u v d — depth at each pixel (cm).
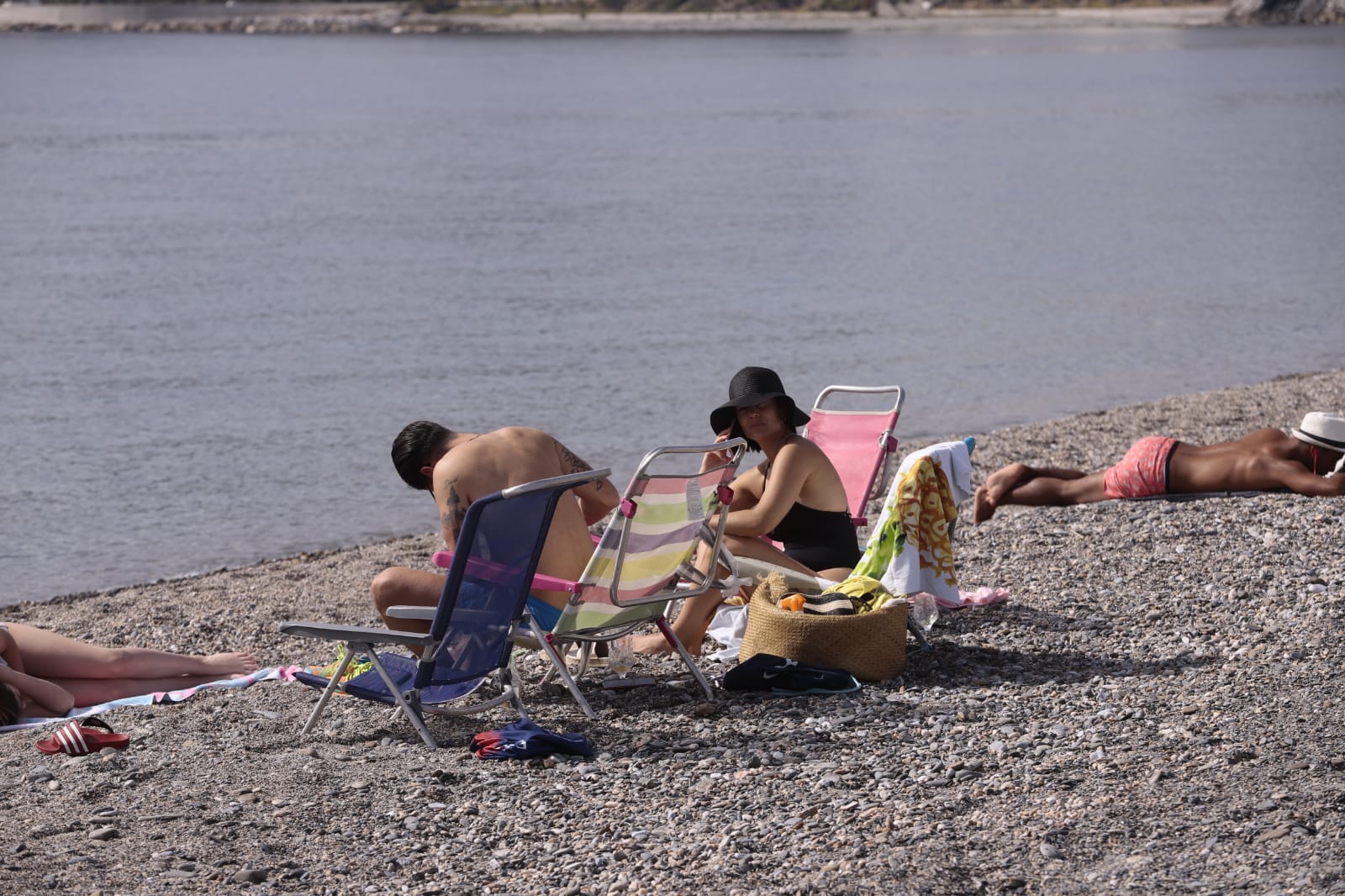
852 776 908
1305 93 13925
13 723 1130
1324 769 851
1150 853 753
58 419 2836
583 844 825
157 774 966
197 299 4362
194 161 9444
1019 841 784
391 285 4600
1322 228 5538
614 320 3897
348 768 966
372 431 2717
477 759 980
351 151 10075
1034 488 1772
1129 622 1241
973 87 15888
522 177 8262
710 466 1255
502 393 3020
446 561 1045
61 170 8900
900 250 5166
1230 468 1709
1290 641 1134
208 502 2253
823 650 1098
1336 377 2950
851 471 1520
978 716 1012
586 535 1134
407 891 773
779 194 7112
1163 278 4441
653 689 1134
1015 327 3700
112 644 1462
